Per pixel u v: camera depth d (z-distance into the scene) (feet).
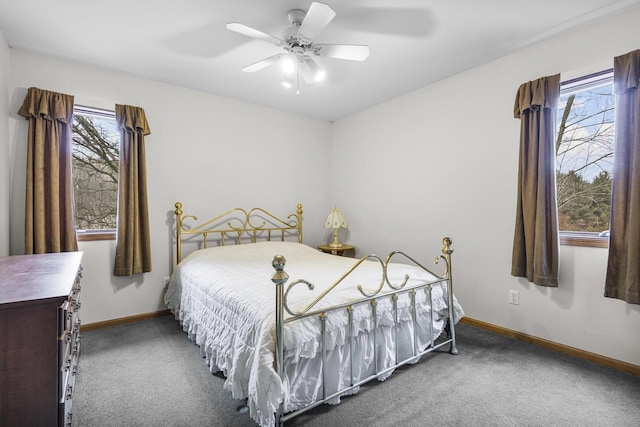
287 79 8.13
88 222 9.23
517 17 6.61
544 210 7.21
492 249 8.64
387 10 6.34
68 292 3.58
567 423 4.86
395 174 11.41
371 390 5.72
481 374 6.30
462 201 9.36
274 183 12.49
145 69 9.00
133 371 6.44
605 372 6.40
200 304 7.16
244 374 4.82
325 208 14.11
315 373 5.06
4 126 7.25
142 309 9.55
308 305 5.05
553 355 7.15
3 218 7.20
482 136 8.84
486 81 8.71
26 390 3.30
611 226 6.38
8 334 3.22
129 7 6.21
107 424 4.83
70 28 6.93
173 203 10.12
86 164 9.19
